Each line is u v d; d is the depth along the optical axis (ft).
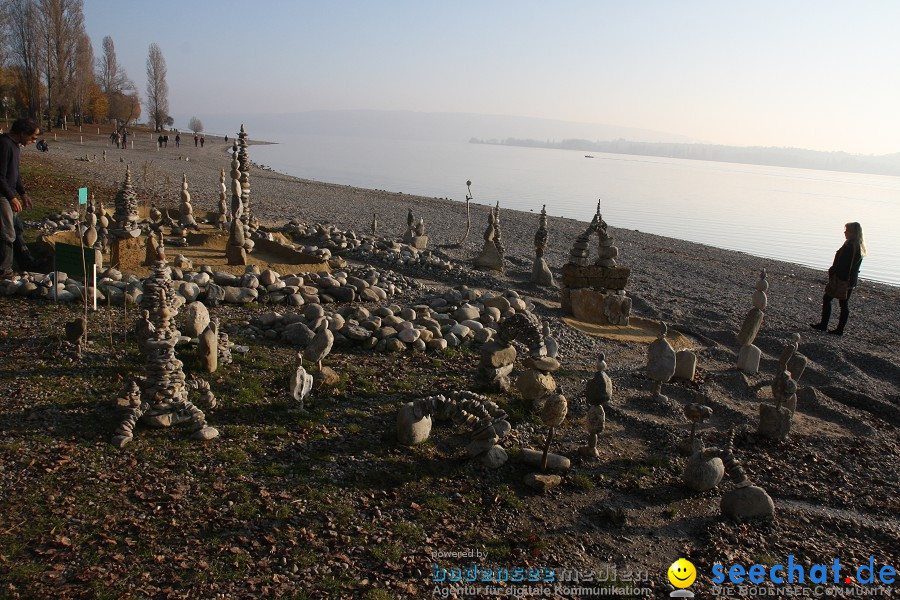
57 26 234.79
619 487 26.17
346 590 18.15
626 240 113.91
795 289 80.53
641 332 49.73
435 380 33.88
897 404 40.68
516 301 49.44
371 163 363.15
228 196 111.04
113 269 41.57
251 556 19.06
